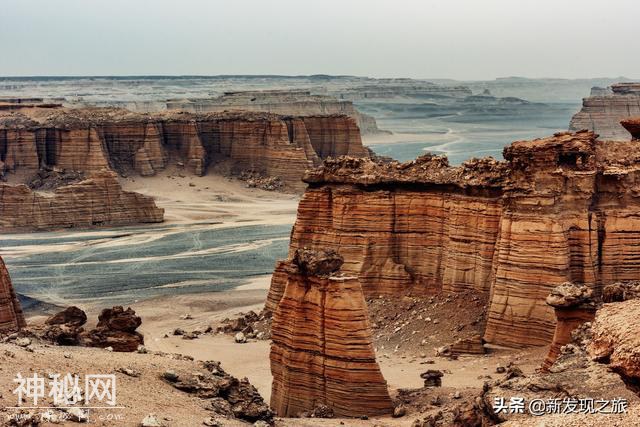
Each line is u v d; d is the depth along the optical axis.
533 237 76.19
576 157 78.19
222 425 45.25
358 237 91.62
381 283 90.69
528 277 76.12
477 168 87.81
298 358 62.91
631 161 80.06
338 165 94.56
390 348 81.69
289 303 64.19
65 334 58.00
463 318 82.50
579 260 76.69
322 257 63.53
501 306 77.25
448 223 88.12
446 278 87.31
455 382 67.38
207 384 50.16
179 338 93.75
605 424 38.72
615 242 77.50
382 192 91.44
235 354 83.81
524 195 77.12
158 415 44.19
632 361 34.44
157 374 50.31
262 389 70.44
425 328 83.00
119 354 53.69
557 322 60.84
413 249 90.69
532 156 77.69
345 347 61.19
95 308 116.56
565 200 76.94
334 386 61.28
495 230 84.06
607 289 60.66
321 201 94.19
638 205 78.38
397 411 59.34
